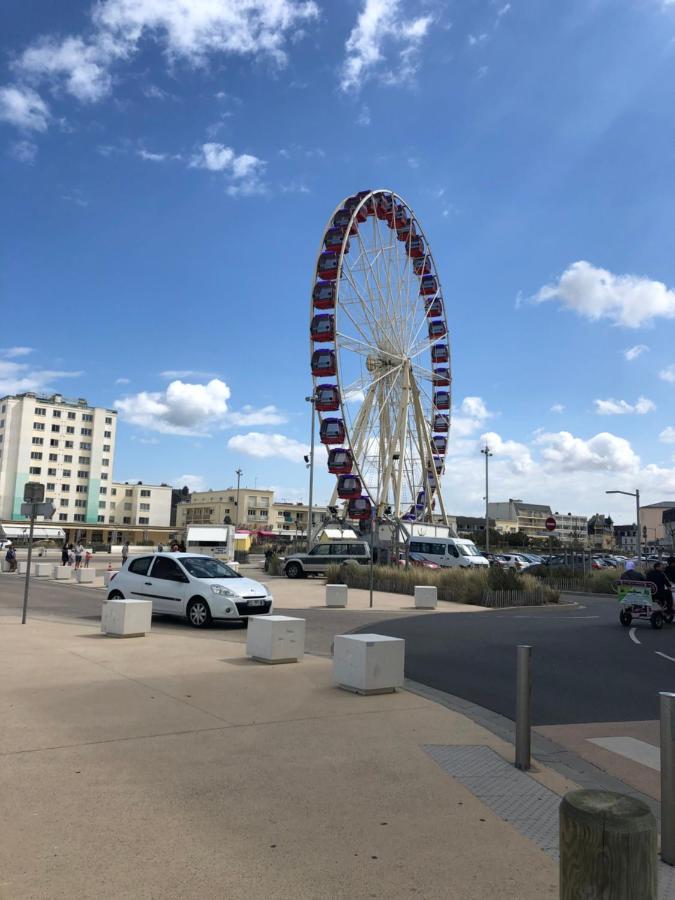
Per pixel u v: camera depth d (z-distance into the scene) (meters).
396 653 8.42
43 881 3.55
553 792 5.10
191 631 14.16
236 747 5.93
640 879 2.52
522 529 161.75
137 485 129.50
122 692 7.83
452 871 3.78
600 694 9.27
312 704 7.62
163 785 4.98
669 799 4.12
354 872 3.74
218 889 3.52
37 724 6.43
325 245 40.06
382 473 42.75
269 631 10.02
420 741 6.34
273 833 4.21
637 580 17.98
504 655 12.16
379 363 42.97
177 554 15.93
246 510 130.00
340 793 4.93
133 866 3.74
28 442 113.94
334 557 35.22
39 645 11.11
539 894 3.55
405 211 46.88
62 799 4.66
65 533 108.44
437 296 49.69
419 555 36.62
